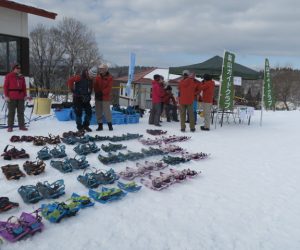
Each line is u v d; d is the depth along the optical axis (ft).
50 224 12.66
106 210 14.20
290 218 14.94
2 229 11.75
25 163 18.25
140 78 100.32
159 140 27.02
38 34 133.69
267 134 36.06
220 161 23.32
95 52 145.79
